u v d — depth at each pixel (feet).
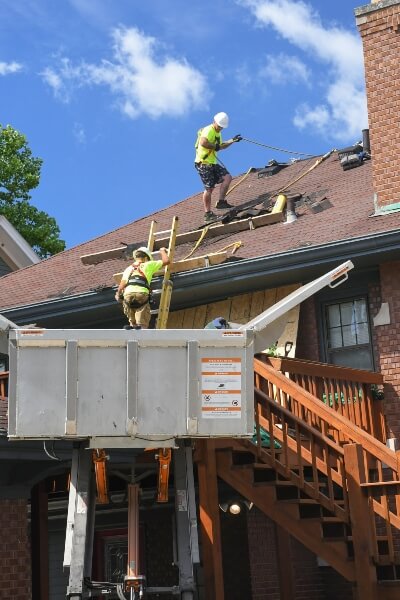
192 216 68.90
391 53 54.65
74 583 34.50
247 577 54.13
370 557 38.73
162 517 57.36
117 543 58.23
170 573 56.39
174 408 33.14
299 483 40.81
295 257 51.31
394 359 50.70
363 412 48.98
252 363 33.73
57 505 59.26
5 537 43.21
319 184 65.67
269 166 73.92
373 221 52.70
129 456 41.19
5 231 83.97
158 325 40.52
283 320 35.17
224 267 53.06
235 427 33.30
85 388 32.83
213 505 41.91
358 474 39.40
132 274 39.40
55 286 63.57
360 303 53.16
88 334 32.89
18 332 32.68
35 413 32.58
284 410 41.34
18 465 43.55
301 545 53.52
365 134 68.95
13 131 123.34
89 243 72.79
